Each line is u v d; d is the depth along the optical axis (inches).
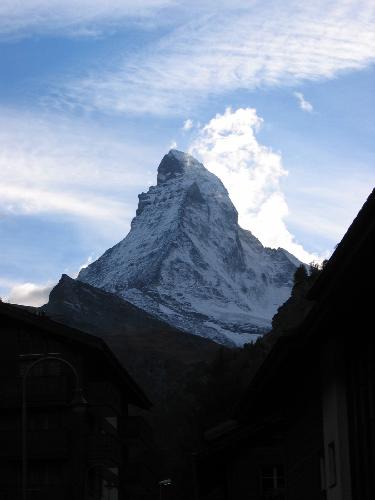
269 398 1186.6
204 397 5049.2
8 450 2529.5
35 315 2586.1
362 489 799.7
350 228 587.5
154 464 3784.5
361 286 679.7
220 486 1971.0
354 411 824.3
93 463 2532.0
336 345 857.5
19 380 2576.3
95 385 2701.8
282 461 1588.3
